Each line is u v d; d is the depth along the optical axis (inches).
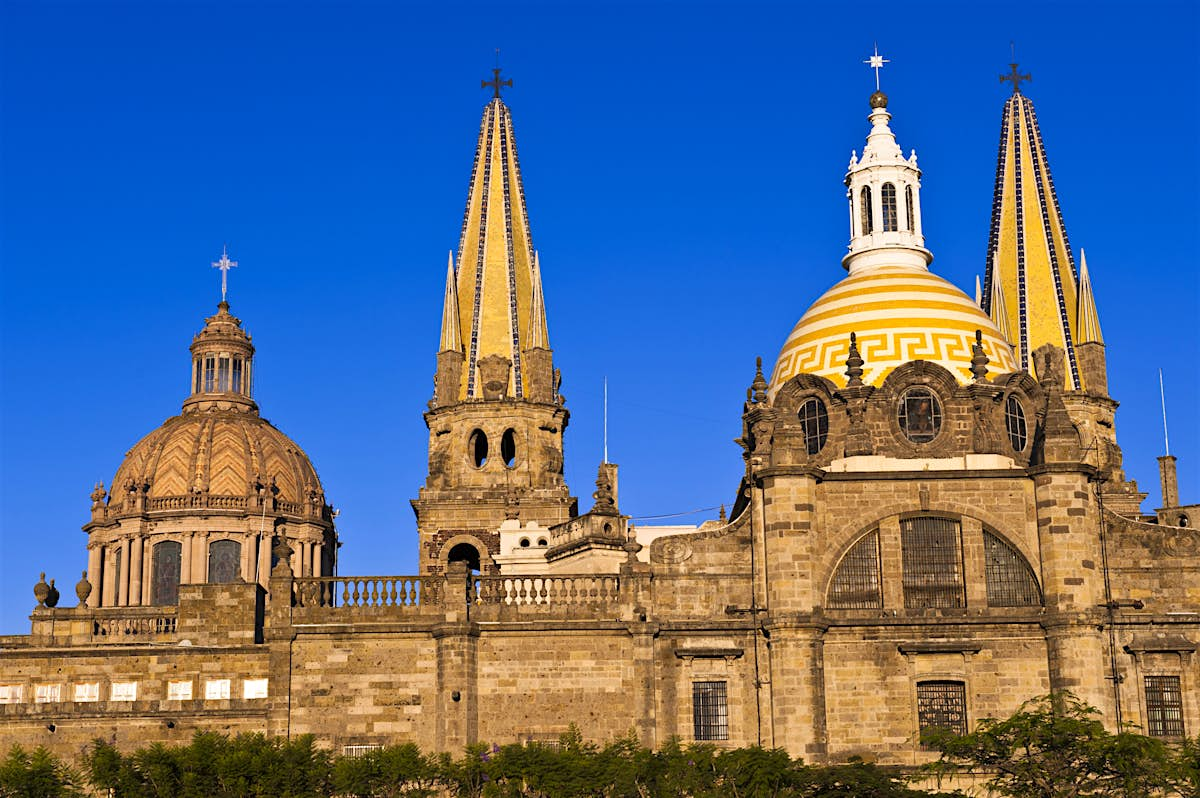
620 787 3063.5
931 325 3750.0
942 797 3004.4
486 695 3376.0
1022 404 3636.8
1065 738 3051.2
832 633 3403.1
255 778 3036.4
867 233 4030.5
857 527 3454.7
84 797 3046.3
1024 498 3462.1
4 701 3403.1
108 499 5078.7
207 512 4918.8
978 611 3405.5
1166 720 3378.4
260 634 3609.7
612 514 3919.8
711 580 3437.5
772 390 3868.1
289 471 5108.3
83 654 3420.3
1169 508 3885.3
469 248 4739.2
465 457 4539.9
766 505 3440.0
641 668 3378.4
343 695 3371.1
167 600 4889.3
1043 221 4566.9
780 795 3036.4
